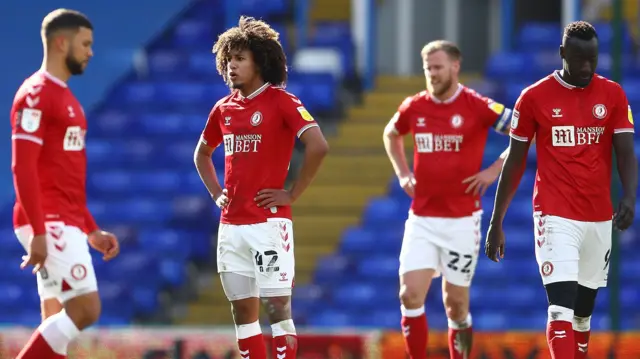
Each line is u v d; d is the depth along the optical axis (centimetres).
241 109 2447
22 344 3400
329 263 5369
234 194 2444
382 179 5816
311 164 2412
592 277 2489
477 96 2897
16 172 2180
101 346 3428
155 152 5981
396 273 5256
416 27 6619
